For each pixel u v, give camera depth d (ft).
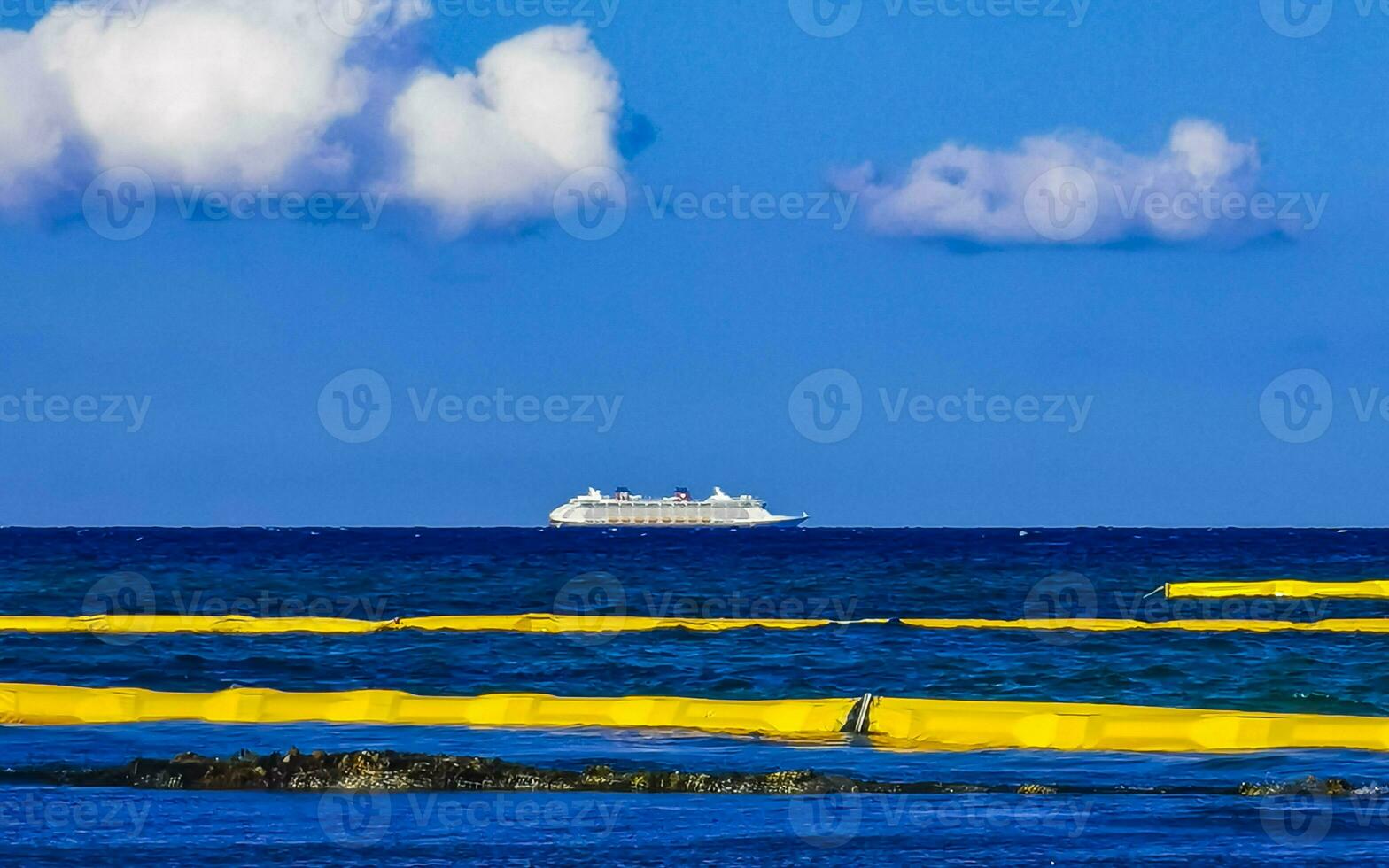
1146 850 152.87
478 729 221.46
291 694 232.73
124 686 291.38
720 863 147.33
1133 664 322.34
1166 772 190.49
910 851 152.05
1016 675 307.17
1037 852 151.84
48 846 152.35
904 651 349.41
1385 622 397.39
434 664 322.75
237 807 168.76
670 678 305.32
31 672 306.35
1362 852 151.84
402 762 181.06
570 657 335.67
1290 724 206.80
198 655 334.44
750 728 219.61
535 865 146.10
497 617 395.75
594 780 179.63
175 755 199.21
